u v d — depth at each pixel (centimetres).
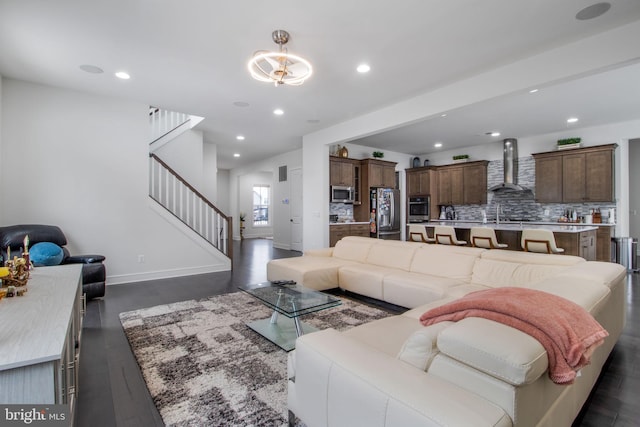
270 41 303
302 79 311
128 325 304
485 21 271
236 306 362
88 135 448
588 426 164
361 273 374
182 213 579
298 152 841
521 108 502
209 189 768
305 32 288
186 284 471
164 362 232
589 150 601
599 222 605
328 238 632
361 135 545
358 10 256
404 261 379
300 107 495
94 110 452
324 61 342
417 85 407
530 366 89
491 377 97
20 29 282
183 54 329
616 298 220
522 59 339
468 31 287
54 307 162
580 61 301
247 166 1096
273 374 215
